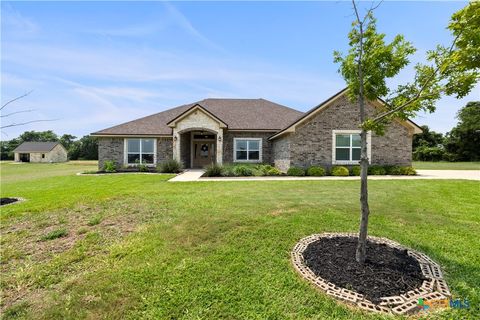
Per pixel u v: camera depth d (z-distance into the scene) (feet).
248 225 18.35
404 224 18.66
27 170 101.45
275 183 39.11
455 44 10.56
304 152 53.83
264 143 69.56
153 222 19.92
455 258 13.42
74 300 10.56
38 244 16.52
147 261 13.60
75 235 17.88
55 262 13.97
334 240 15.79
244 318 9.45
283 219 19.53
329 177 48.62
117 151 68.80
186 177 49.55
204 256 13.98
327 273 11.96
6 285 12.03
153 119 76.38
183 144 69.10
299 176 50.88
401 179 42.57
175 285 11.38
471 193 29.55
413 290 10.61
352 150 54.49
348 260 13.14
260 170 53.36
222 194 29.71
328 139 54.03
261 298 10.46
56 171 91.76
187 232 17.37
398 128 54.54
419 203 24.64
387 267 12.42
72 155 249.75
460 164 109.60
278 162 62.90
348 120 54.13
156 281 11.73
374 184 36.86
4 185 44.80
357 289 10.69
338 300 10.19
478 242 15.42
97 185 39.93
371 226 18.28
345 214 20.93
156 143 68.90
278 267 12.78
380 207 23.16
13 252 15.33
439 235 16.58
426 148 150.71
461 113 146.41
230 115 76.18
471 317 9.13
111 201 26.73
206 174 51.37
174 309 9.92
